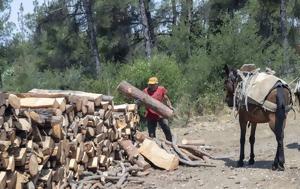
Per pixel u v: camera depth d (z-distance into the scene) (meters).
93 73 32.66
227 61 22.36
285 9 29.33
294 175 9.95
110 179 10.10
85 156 9.92
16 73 30.84
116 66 28.11
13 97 7.26
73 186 9.12
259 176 10.02
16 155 7.32
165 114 12.66
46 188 8.12
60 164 8.63
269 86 10.19
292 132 16.03
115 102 19.75
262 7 31.16
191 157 12.06
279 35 30.95
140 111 17.42
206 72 21.84
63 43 34.06
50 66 34.41
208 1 31.31
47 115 8.23
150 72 20.50
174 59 23.91
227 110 20.50
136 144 11.96
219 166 11.38
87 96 10.65
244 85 10.58
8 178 7.07
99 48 34.12
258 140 15.17
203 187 9.62
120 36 33.47
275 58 24.70
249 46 23.23
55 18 33.81
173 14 32.34
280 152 10.27
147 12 33.06
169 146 12.36
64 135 8.73
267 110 10.16
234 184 9.64
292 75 25.66
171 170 11.17
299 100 12.97
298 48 31.33
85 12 32.97
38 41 34.75
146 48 29.30
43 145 8.06
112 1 31.41
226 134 16.55
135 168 10.75
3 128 7.03
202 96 21.36
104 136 10.80
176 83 20.62
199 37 27.64
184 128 18.19
